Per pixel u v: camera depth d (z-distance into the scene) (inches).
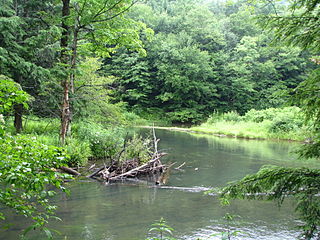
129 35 452.4
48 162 116.0
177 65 1509.6
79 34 511.5
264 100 1455.5
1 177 111.7
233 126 1040.8
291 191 108.3
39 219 123.3
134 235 195.6
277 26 122.0
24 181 107.3
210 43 1648.6
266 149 625.9
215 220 226.1
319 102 106.8
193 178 370.3
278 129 866.1
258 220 226.4
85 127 513.3
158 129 1123.9
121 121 565.6
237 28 1801.2
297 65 1492.4
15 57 386.3
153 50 1551.4
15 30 396.8
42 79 410.0
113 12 450.3
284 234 199.8
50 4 470.6
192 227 211.6
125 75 1503.4
